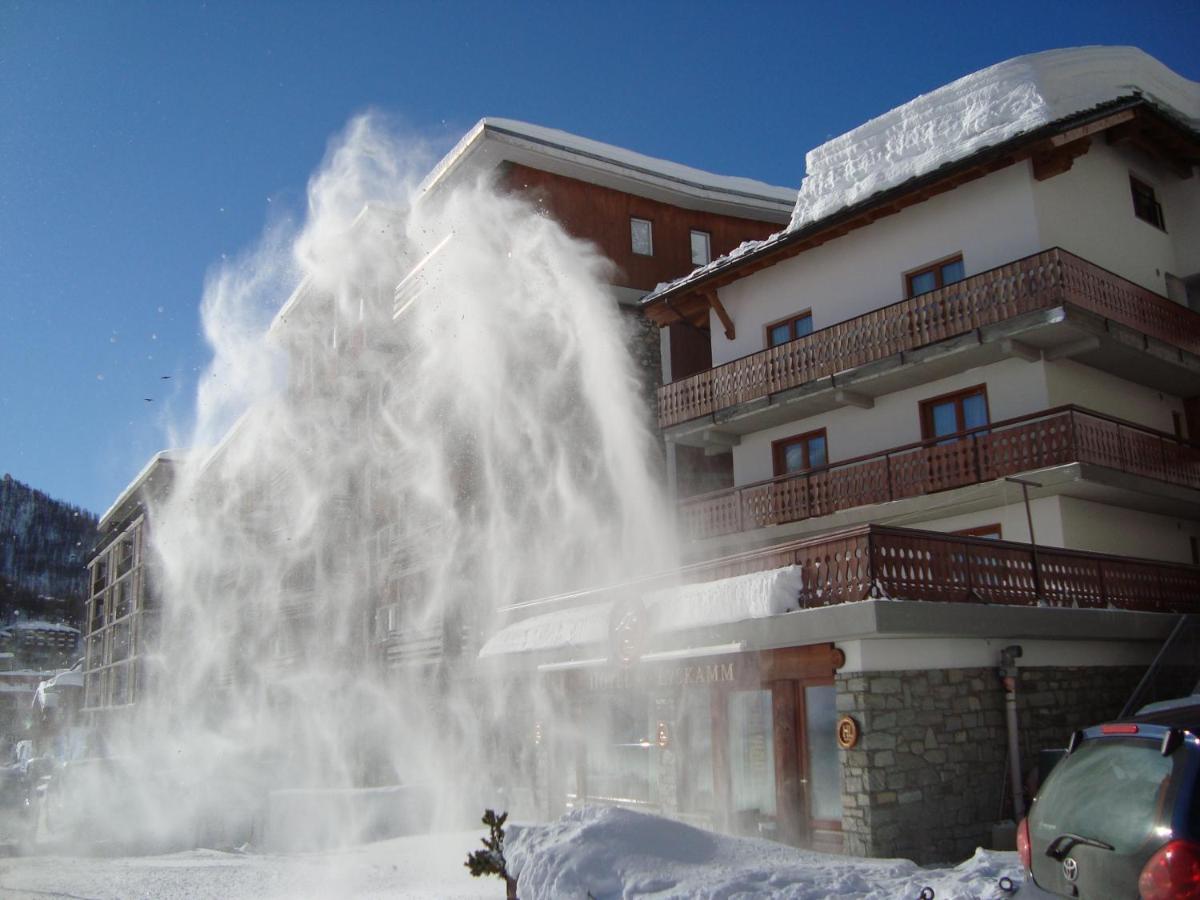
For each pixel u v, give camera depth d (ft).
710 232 85.30
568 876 26.18
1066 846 16.97
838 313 64.64
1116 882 15.70
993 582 43.14
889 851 37.52
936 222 59.82
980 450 54.75
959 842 39.78
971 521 57.98
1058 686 45.65
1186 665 50.39
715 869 26.73
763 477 70.08
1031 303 52.49
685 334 81.66
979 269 57.16
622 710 53.88
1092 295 53.26
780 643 41.42
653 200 82.58
